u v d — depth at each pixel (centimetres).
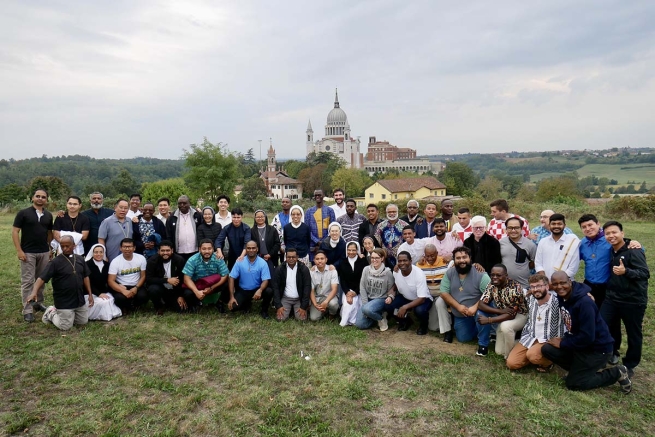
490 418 452
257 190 7712
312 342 662
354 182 8944
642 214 2638
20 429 429
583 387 510
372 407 473
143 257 798
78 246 786
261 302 872
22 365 563
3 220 2627
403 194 6969
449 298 662
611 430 436
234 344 642
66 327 689
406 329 734
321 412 464
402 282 712
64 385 514
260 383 523
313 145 18100
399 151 18912
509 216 748
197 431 429
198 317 769
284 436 420
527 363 570
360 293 743
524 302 598
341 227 875
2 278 1046
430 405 479
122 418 448
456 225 772
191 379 534
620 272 521
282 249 904
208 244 768
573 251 602
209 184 4178
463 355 620
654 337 672
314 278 776
